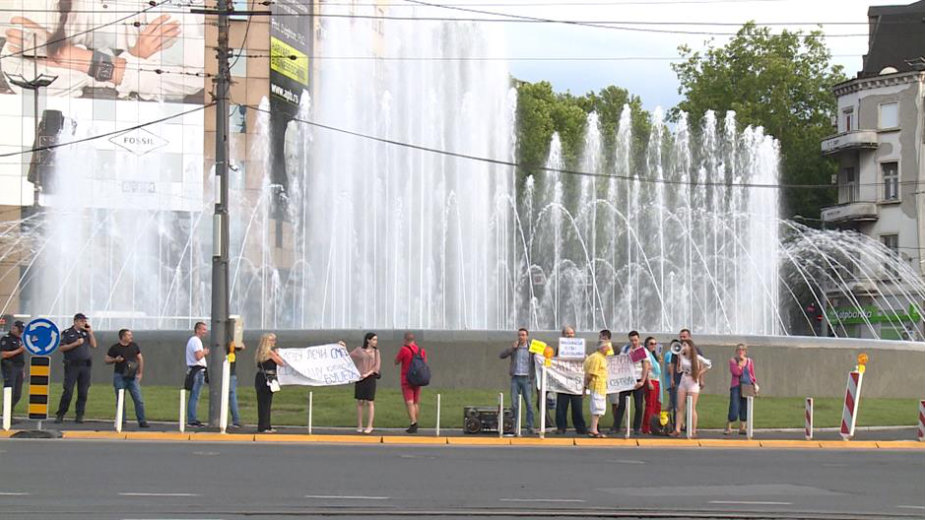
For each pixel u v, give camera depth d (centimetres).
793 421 2912
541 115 9106
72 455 1986
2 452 2022
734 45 8688
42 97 8044
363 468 1872
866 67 7900
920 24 7825
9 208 7950
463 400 3031
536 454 2219
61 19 8112
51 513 1345
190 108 8262
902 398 3444
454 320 5753
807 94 8506
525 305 6175
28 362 3391
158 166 8175
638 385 2636
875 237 7694
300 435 2492
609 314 6153
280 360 2578
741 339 3322
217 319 2633
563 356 2648
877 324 7312
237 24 8325
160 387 3262
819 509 1491
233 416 2641
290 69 8631
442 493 1581
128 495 1502
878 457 2272
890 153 7625
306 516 1359
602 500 1545
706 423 2862
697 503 1532
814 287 7569
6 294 7788
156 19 8244
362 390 2578
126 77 8188
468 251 5791
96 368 3372
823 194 8412
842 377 3384
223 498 1491
